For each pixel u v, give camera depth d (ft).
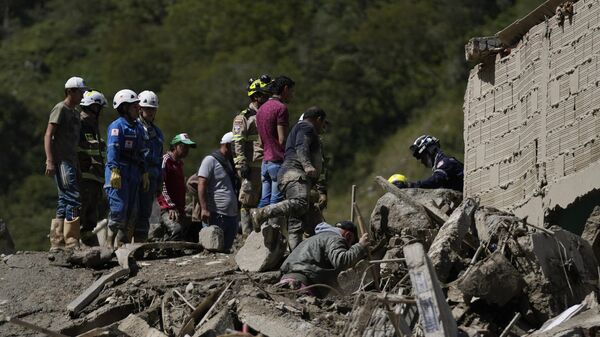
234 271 68.18
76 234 74.18
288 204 67.15
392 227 69.41
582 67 63.52
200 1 347.15
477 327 57.41
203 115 293.84
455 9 308.60
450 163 77.66
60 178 74.18
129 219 73.92
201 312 61.21
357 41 305.12
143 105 76.23
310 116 68.95
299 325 57.47
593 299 56.18
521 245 59.06
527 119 70.08
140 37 341.82
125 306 64.75
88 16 366.22
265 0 340.39
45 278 69.62
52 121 73.87
